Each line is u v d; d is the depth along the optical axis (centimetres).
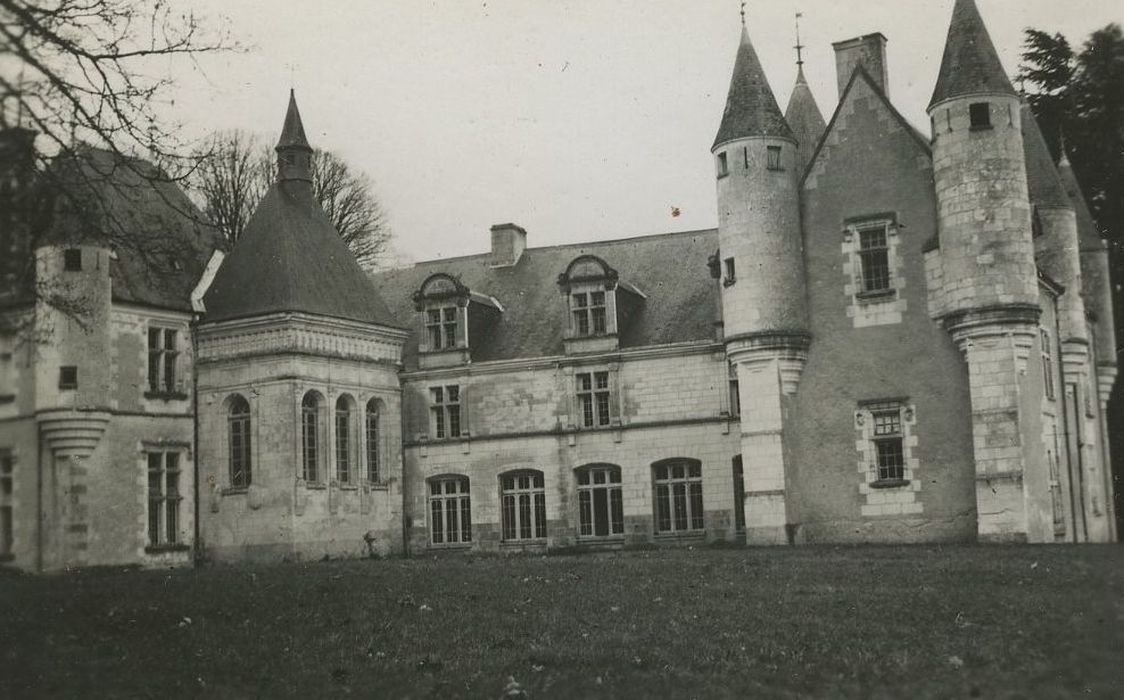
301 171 4212
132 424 3575
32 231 1733
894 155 3397
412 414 4419
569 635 1513
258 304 3872
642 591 1909
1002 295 3130
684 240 4438
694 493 4041
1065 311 3806
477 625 1592
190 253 1962
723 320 3884
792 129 4078
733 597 1833
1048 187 3891
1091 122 2166
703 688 1231
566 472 4178
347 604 1783
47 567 3403
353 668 1341
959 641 1430
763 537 3366
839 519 3347
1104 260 4278
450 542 4328
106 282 3462
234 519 3834
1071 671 1203
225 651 1435
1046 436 3388
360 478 4025
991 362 3147
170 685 1277
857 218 3406
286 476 3762
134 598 1906
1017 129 3203
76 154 1733
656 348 4084
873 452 3338
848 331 3394
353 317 4034
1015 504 3075
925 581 1984
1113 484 4844
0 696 1240
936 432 3269
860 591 1875
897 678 1255
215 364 3922
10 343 3434
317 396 3906
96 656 1416
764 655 1370
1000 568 2131
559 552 3969
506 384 4300
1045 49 4409
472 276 4712
